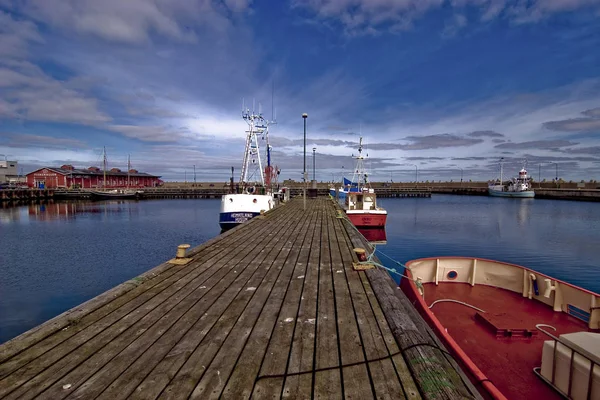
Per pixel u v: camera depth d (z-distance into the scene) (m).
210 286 4.83
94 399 2.19
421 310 4.94
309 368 2.60
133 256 14.66
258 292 4.56
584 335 3.50
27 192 50.56
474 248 16.45
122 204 49.66
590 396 3.21
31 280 11.08
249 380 2.43
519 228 23.28
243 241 8.82
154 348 2.92
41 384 2.35
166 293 4.48
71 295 9.70
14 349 2.77
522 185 63.44
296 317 3.68
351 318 3.65
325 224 12.67
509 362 4.34
